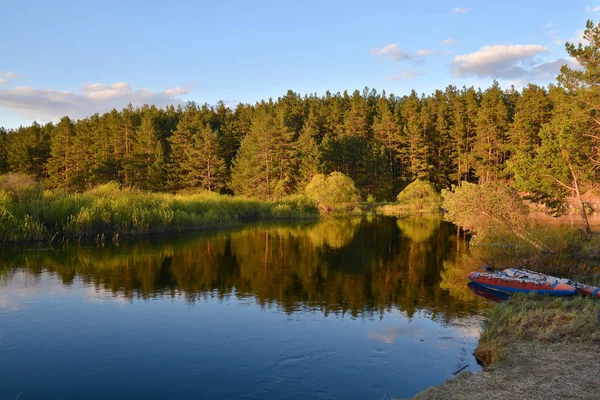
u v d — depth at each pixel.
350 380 8.45
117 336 10.84
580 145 23.73
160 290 15.44
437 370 8.89
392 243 28.56
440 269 19.62
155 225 32.91
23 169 79.00
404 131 80.75
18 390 8.04
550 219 40.06
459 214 25.03
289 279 17.44
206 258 22.05
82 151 75.44
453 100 92.19
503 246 21.31
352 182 60.19
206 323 11.88
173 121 92.81
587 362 7.73
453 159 81.50
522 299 12.87
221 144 84.38
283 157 66.81
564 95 24.64
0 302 13.71
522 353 8.41
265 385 8.25
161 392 7.98
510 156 74.38
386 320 12.19
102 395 7.86
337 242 28.95
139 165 68.06
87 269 18.88
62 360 9.40
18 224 25.55
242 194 66.62
